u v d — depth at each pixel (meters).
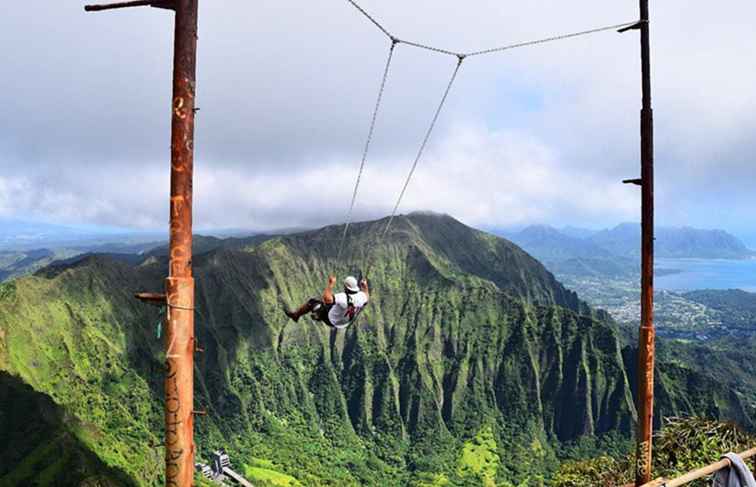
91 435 104.25
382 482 193.25
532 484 192.38
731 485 11.84
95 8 7.64
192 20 7.45
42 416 98.69
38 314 161.88
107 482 82.94
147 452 113.50
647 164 12.52
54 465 83.44
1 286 164.62
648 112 12.51
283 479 169.50
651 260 12.59
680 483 11.39
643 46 12.52
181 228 7.39
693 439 20.47
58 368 151.50
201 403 197.25
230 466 172.50
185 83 7.40
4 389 104.12
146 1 7.48
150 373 181.62
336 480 182.38
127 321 187.12
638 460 12.92
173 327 7.32
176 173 7.40
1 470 85.06
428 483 189.62
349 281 12.49
